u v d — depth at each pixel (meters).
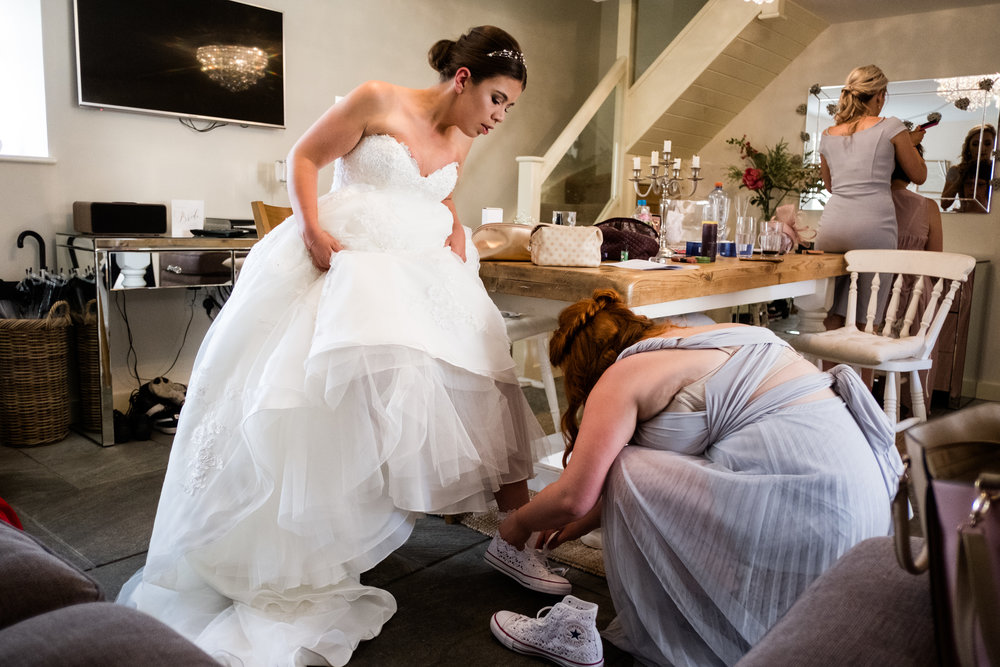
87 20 3.54
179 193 3.99
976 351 4.77
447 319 1.98
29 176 3.49
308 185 2.02
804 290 3.26
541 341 3.18
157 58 3.78
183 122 3.96
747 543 1.50
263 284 1.95
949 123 4.91
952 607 0.64
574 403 1.80
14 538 1.00
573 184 5.50
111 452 3.30
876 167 3.54
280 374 1.78
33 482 2.90
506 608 1.96
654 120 5.67
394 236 2.03
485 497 2.06
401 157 2.07
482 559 2.26
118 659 0.70
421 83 5.16
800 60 5.58
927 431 0.70
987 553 0.61
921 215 3.75
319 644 1.66
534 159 5.09
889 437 1.61
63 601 0.91
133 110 3.75
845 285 3.64
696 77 5.37
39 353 3.31
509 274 2.38
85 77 3.57
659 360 1.65
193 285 3.55
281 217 2.99
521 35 5.90
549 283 2.27
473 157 5.66
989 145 4.76
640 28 5.78
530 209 5.15
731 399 1.61
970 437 0.75
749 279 2.70
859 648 0.75
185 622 1.78
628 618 1.69
